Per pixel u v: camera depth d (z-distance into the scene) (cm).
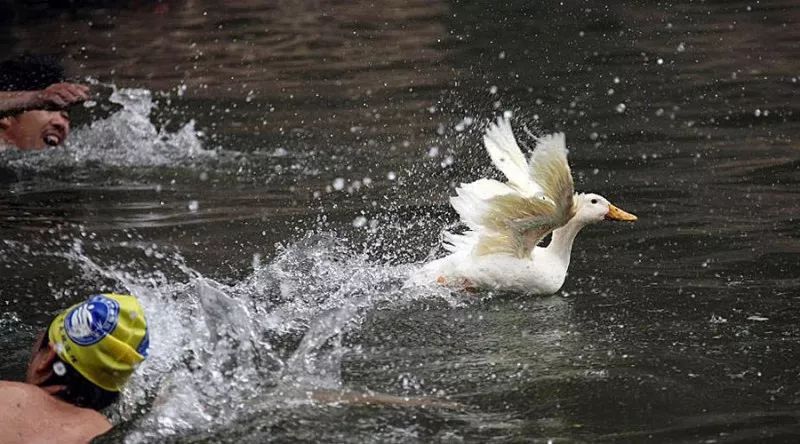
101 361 679
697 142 1526
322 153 1527
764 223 1172
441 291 1011
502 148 1067
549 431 705
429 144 1548
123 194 1352
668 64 2020
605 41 2239
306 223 1210
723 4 2602
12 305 961
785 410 732
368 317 942
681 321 914
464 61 2100
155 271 1055
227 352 835
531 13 2550
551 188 984
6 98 1112
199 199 1325
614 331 898
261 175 1427
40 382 684
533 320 932
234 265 1072
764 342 859
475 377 801
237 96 1892
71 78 2038
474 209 1023
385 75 2009
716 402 750
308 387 779
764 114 1661
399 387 781
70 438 655
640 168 1411
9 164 1499
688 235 1145
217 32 2458
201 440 690
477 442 687
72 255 1104
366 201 1293
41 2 2784
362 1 2747
